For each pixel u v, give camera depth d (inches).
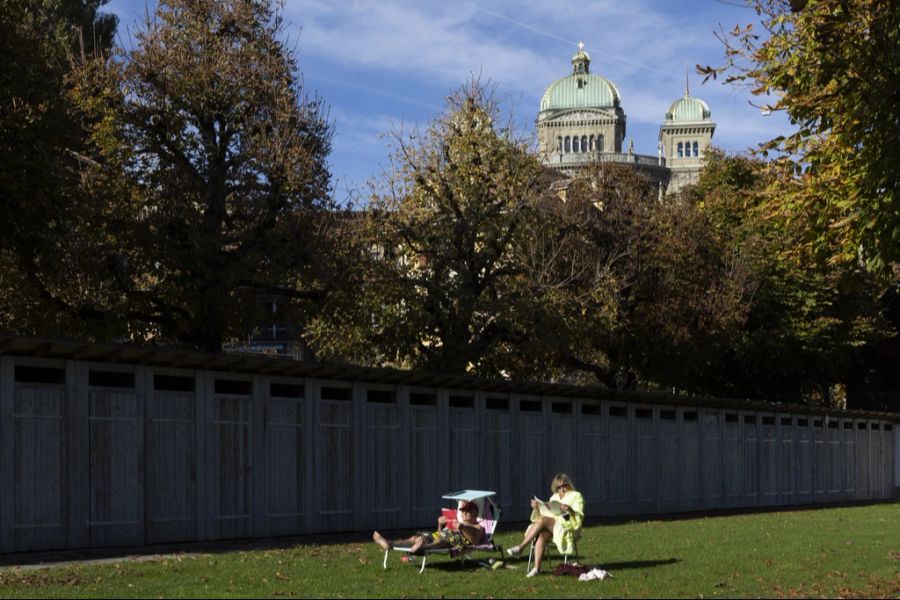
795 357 2037.4
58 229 1151.0
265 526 902.4
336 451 973.8
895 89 736.3
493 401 1178.0
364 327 1424.7
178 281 1230.3
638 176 1910.7
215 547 816.9
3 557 702.5
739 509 1536.7
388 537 941.8
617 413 1371.8
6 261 1210.0
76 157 1233.4
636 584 550.9
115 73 1229.1
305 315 1301.7
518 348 1524.4
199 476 850.8
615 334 1750.7
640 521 1221.7
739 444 1578.5
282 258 1224.2
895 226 737.0
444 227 1455.5
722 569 632.4
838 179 797.2
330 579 565.9
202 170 1234.0
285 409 930.7
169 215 1203.2
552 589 532.1
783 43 810.2
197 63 1242.0
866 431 1925.4
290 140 1268.5
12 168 1079.6
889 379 2379.4
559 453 1249.4
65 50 1359.5
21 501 726.5
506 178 1482.5
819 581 579.2
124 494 794.2
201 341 1261.1
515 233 1501.0
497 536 881.5
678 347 1833.2
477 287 1485.0
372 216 1433.3
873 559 710.5
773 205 855.1
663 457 1424.7
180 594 497.7
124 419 799.1
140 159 1242.6
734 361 2101.4
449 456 1099.3
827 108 784.9
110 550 769.6
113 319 1254.9
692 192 2287.2
